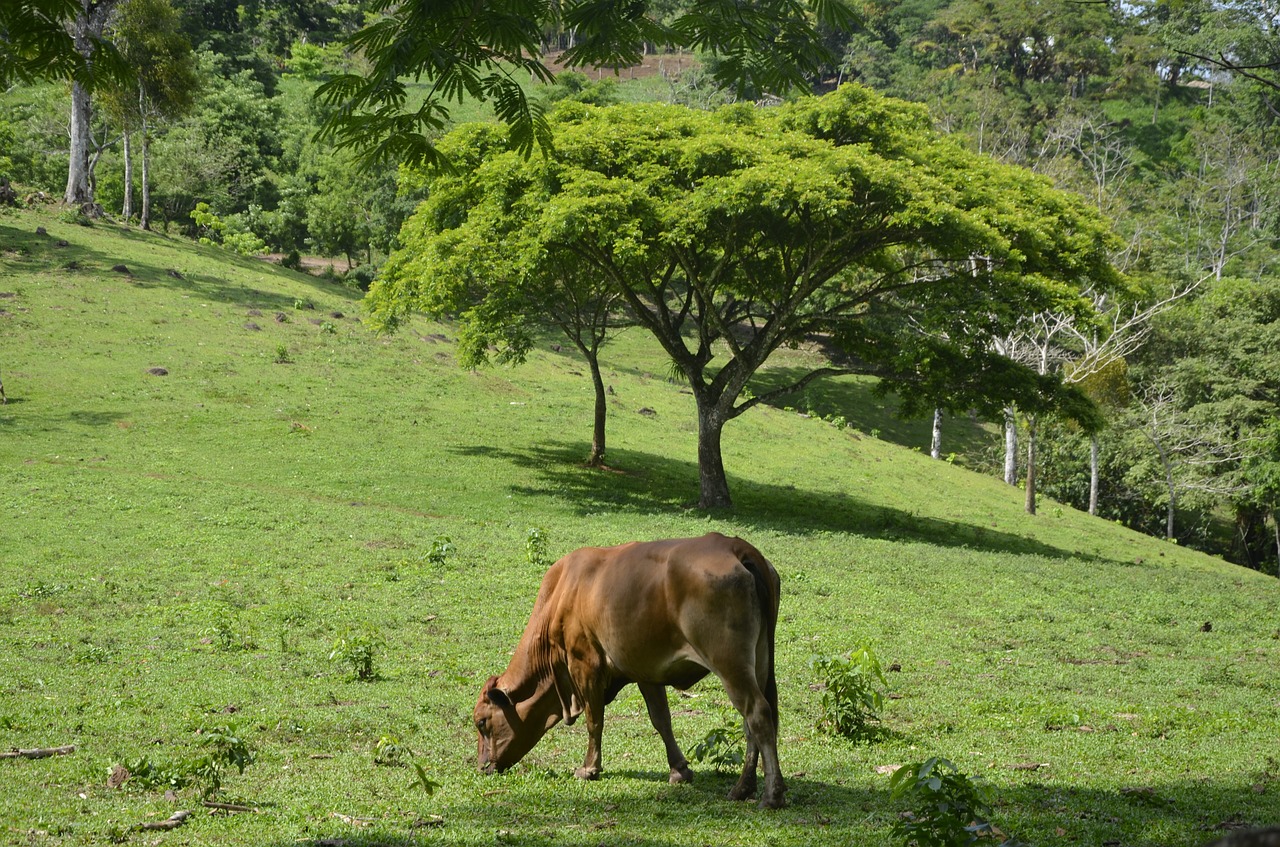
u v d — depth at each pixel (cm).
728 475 3906
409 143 623
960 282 2984
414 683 1308
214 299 4847
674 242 2762
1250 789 817
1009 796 779
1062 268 3133
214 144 7769
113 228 5697
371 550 2300
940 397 3183
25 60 591
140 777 816
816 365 7062
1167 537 5412
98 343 4016
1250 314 5359
